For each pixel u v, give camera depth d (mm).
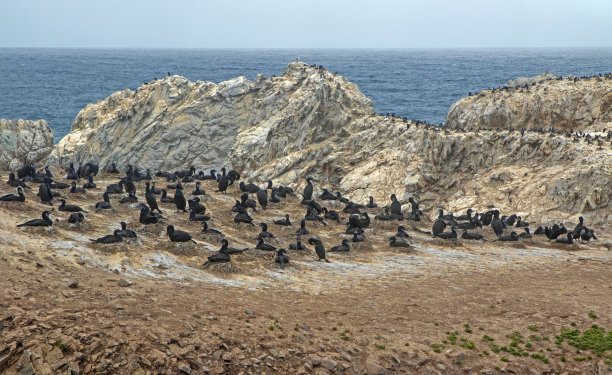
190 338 20141
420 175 67000
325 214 44938
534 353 23094
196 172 79688
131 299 22359
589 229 47312
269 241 35094
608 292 31422
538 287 31984
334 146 75438
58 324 18938
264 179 70875
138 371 18172
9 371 17078
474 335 24359
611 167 55500
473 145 68312
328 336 22312
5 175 51312
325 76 81875
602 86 74188
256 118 79375
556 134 64938
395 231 43594
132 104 83188
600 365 22297
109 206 36844
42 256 24719
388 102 166750
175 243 30812
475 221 47531
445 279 32688
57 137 117438
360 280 31000
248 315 23016
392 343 22547
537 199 57125
